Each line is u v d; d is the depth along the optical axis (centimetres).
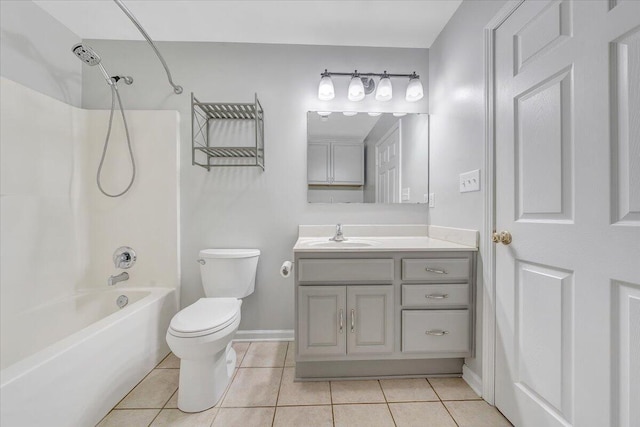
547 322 104
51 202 173
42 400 103
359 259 149
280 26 188
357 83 198
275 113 207
